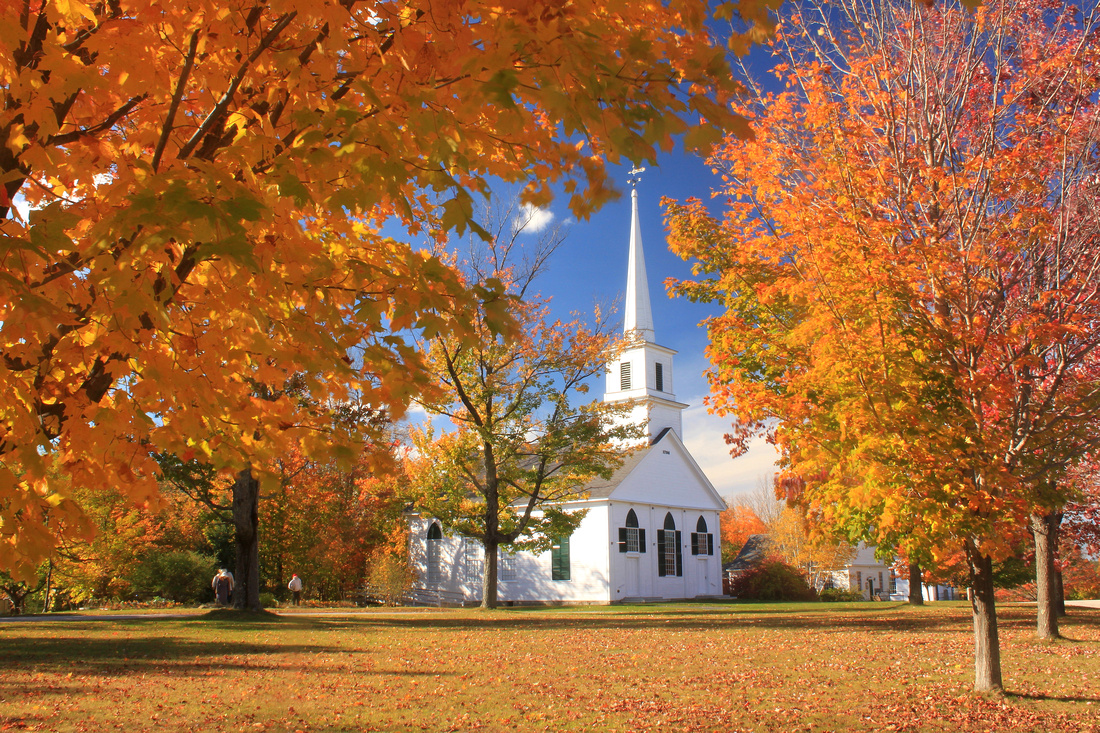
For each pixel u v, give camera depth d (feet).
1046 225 27.35
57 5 8.13
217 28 9.09
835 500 29.55
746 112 30.99
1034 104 29.53
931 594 172.65
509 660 39.83
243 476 70.74
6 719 22.77
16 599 90.27
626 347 89.66
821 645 48.08
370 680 32.19
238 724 23.18
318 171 9.06
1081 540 64.64
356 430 11.55
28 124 8.43
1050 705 28.17
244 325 10.57
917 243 27.27
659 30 10.63
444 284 10.16
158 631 51.96
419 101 8.89
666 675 35.04
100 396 9.93
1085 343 30.83
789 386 28.84
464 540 136.46
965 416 27.96
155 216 7.42
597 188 10.56
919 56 29.84
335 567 121.49
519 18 8.00
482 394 83.82
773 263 32.30
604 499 122.01
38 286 8.22
